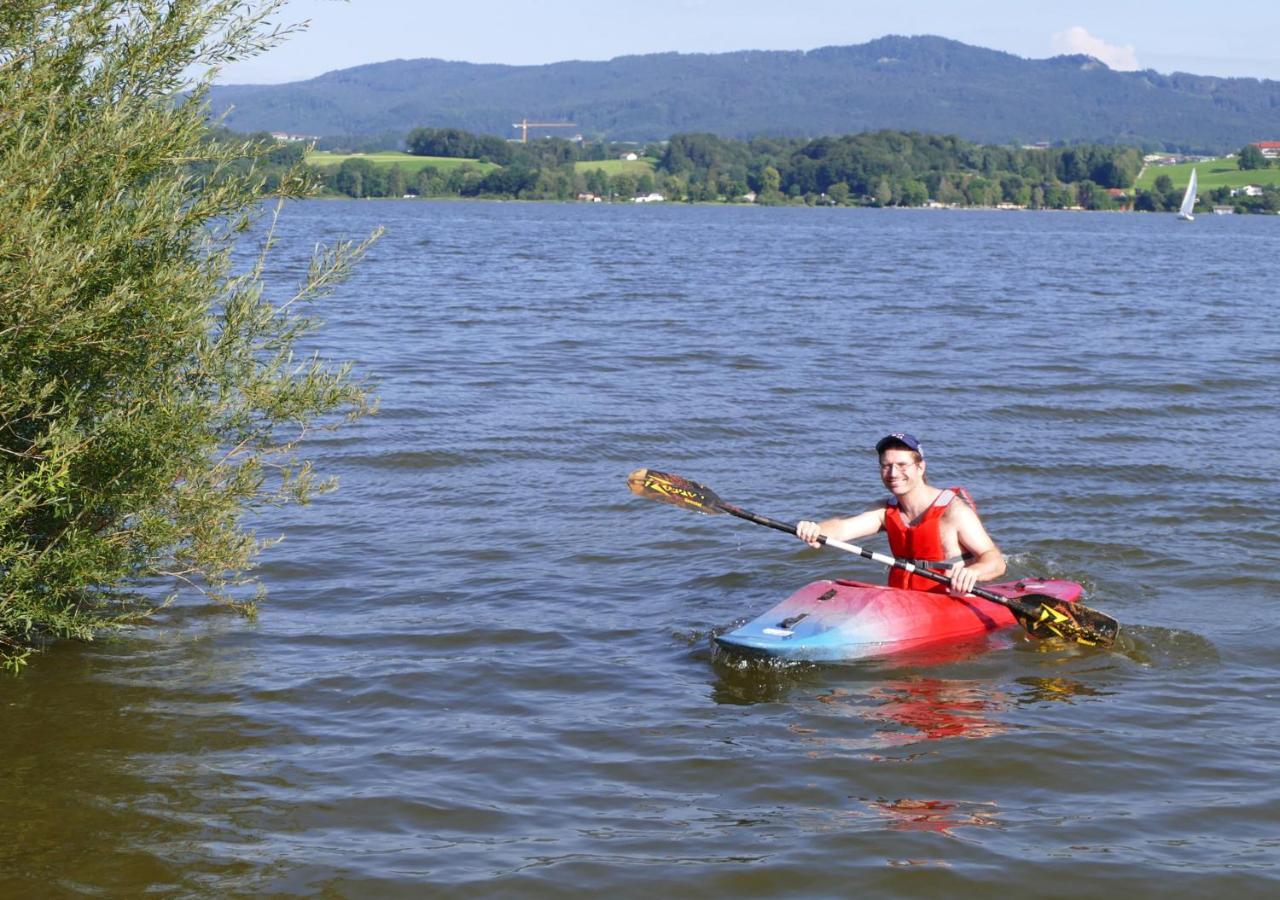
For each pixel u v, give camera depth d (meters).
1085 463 13.41
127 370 7.50
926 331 25.16
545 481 12.62
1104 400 17.27
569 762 6.49
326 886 5.30
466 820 5.87
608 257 51.78
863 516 9.00
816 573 10.01
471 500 11.87
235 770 6.34
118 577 7.97
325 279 8.36
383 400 16.28
